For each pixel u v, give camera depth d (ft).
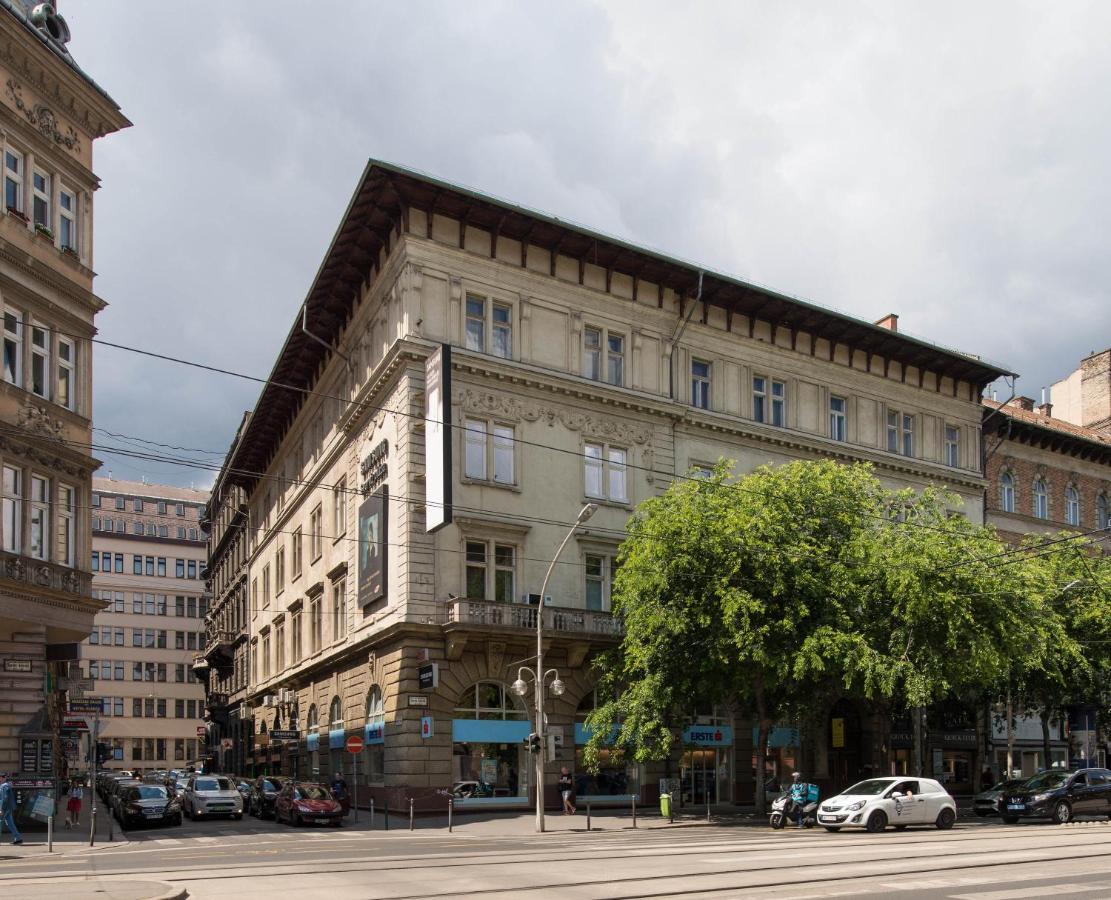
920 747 133.69
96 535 356.38
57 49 104.83
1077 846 69.31
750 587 105.50
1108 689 132.05
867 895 45.06
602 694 120.88
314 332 155.12
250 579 223.71
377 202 124.77
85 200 108.06
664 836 87.81
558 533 129.29
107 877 56.03
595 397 133.90
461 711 119.34
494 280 128.77
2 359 94.53
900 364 168.25
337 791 122.52
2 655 95.61
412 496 119.96
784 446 151.23
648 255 137.18
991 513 179.22
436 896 46.93
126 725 349.20
